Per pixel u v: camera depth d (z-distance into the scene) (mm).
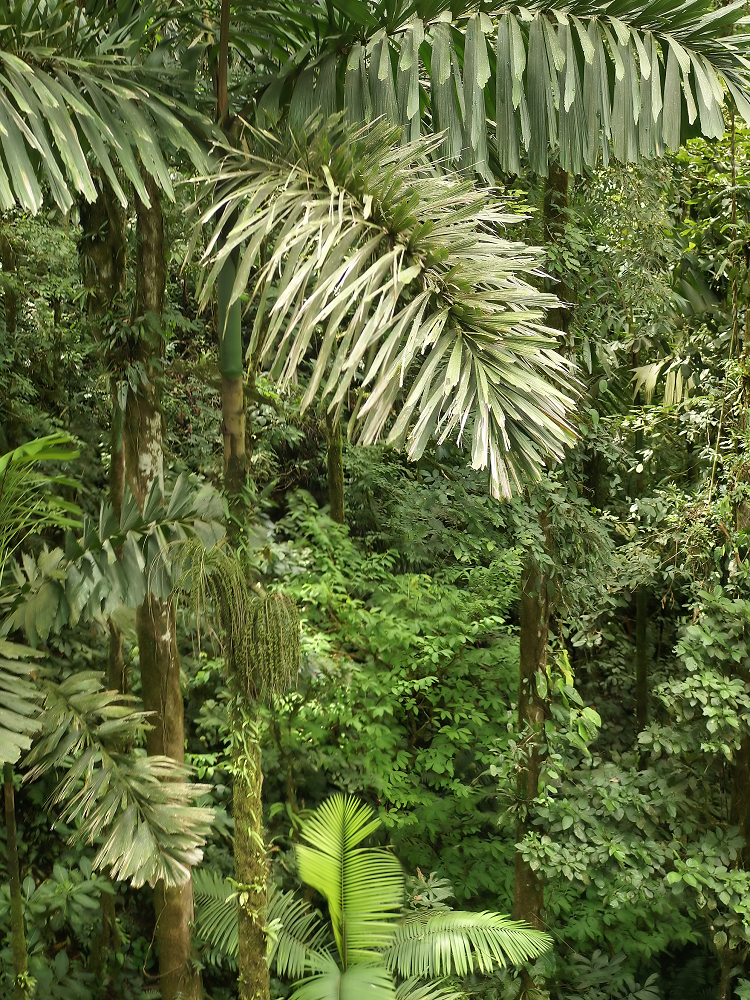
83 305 3596
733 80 2574
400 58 2369
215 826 4277
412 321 2010
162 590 2426
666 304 4332
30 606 2354
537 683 4203
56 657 4336
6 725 2127
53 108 1919
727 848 3826
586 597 4355
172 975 3594
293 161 2291
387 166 2188
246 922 2656
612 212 4281
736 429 3963
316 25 2424
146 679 3359
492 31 2389
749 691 3820
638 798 3947
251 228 2033
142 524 2447
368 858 3461
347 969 3348
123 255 3406
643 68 2381
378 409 1823
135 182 2078
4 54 1894
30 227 4543
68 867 4258
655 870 4008
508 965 4305
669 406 4215
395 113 2375
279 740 4480
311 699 4477
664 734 3902
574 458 4277
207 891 3850
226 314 2449
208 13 2816
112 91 2100
